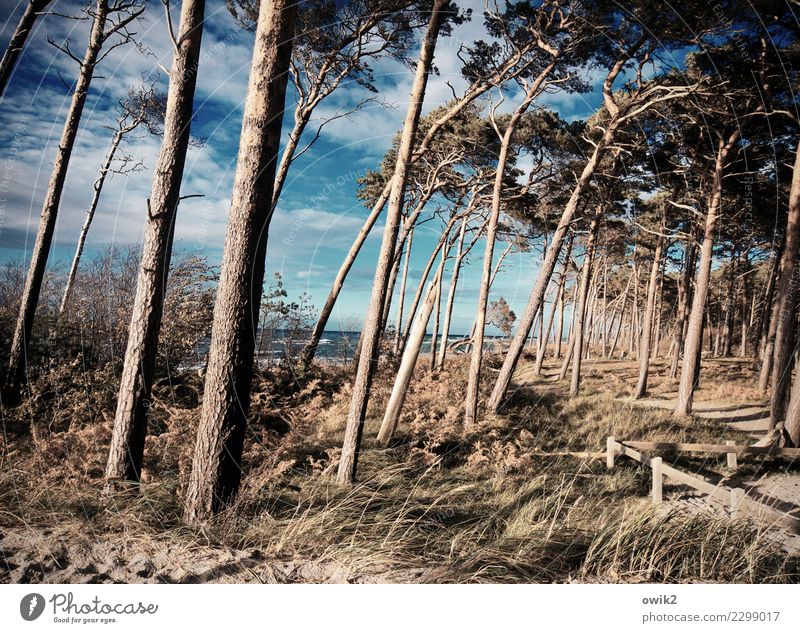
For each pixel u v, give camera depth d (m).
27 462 5.27
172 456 5.74
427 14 9.56
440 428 8.22
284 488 5.34
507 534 4.35
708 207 14.82
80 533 3.82
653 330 32.03
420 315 8.51
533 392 15.98
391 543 4.09
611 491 6.76
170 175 5.36
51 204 8.36
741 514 4.82
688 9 9.13
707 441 10.77
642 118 13.12
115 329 10.12
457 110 10.51
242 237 4.41
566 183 15.36
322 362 14.52
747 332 31.45
